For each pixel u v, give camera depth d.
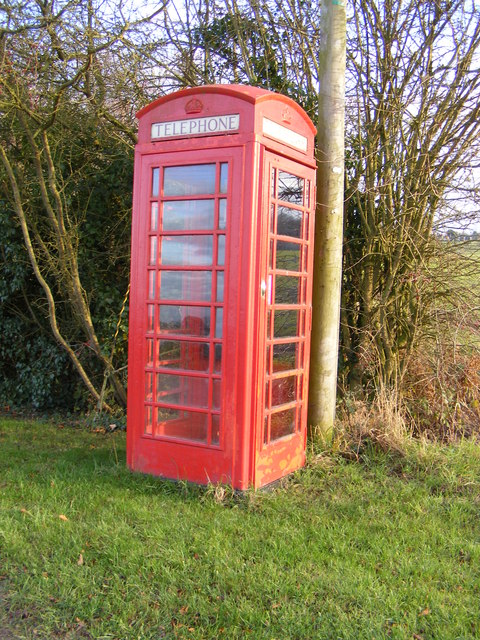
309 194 5.14
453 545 3.90
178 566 3.58
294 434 5.16
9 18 6.10
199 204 4.66
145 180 4.85
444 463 5.31
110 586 3.39
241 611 3.11
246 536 3.92
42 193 6.50
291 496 4.70
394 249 6.64
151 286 4.91
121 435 7.13
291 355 5.08
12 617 3.20
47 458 5.89
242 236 4.44
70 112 7.32
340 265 5.77
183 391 4.80
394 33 6.34
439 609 3.17
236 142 4.43
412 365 6.77
